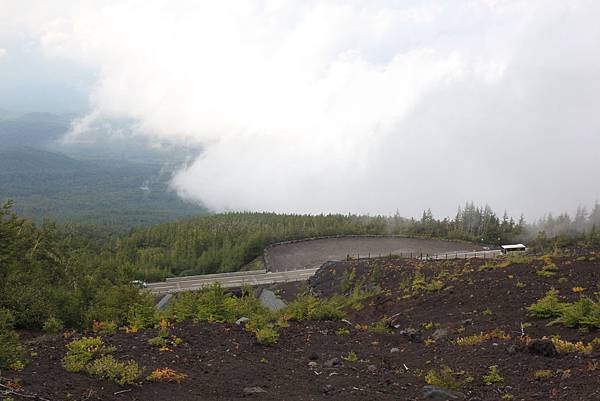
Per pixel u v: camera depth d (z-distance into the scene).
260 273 62.25
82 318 19.06
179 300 18.02
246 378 10.81
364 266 43.91
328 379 11.25
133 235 108.12
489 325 16.33
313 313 17.77
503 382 10.86
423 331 17.78
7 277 19.52
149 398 9.02
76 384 8.96
